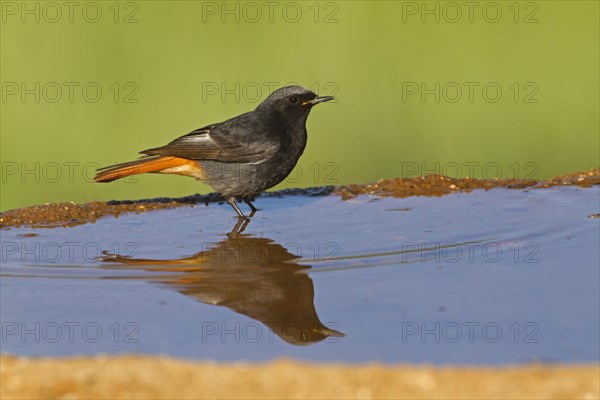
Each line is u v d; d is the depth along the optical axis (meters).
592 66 20.09
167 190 19.48
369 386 6.85
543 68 20.23
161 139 19.02
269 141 14.22
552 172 18.77
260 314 8.94
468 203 13.38
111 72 19.55
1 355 7.70
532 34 20.62
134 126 19.14
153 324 8.70
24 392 6.83
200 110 19.47
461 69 20.22
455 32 20.47
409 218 12.59
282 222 12.69
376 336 8.33
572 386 6.80
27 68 19.36
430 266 10.31
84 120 19.20
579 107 19.78
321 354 7.98
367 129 19.62
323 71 19.89
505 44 20.42
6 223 12.59
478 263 10.37
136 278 10.08
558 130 19.31
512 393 6.70
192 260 10.76
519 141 19.38
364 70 19.95
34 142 18.77
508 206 13.06
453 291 9.45
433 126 19.67
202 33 19.83
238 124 14.32
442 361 7.75
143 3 19.80
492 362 7.69
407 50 20.25
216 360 7.86
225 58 19.88
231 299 9.40
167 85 19.53
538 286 9.56
